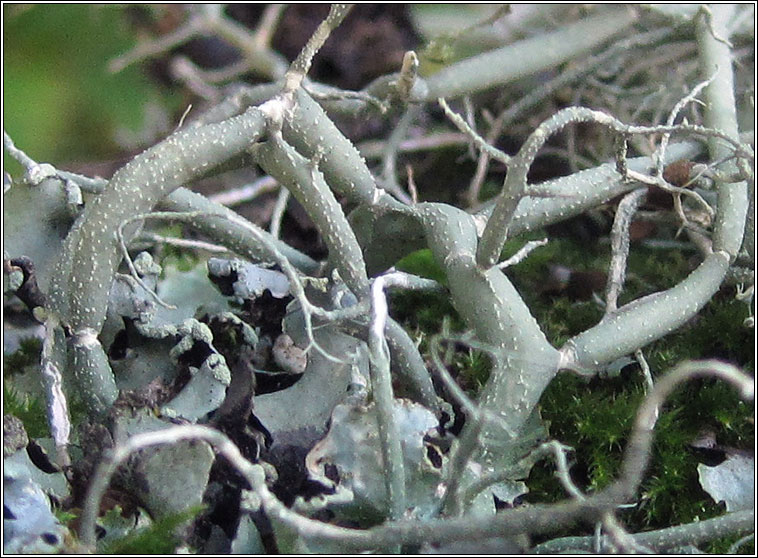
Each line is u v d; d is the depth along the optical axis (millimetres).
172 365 60
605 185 64
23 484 53
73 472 55
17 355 68
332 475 54
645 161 66
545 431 60
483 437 55
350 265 57
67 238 60
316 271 64
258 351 63
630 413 64
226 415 55
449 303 74
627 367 67
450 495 53
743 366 67
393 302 75
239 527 53
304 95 58
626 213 65
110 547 51
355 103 74
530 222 63
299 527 49
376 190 61
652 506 61
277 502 49
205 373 56
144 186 55
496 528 49
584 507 48
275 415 57
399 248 63
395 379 60
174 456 53
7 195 61
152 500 53
